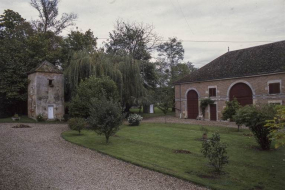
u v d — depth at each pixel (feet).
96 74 81.20
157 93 113.09
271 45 82.99
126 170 26.00
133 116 72.79
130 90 93.09
